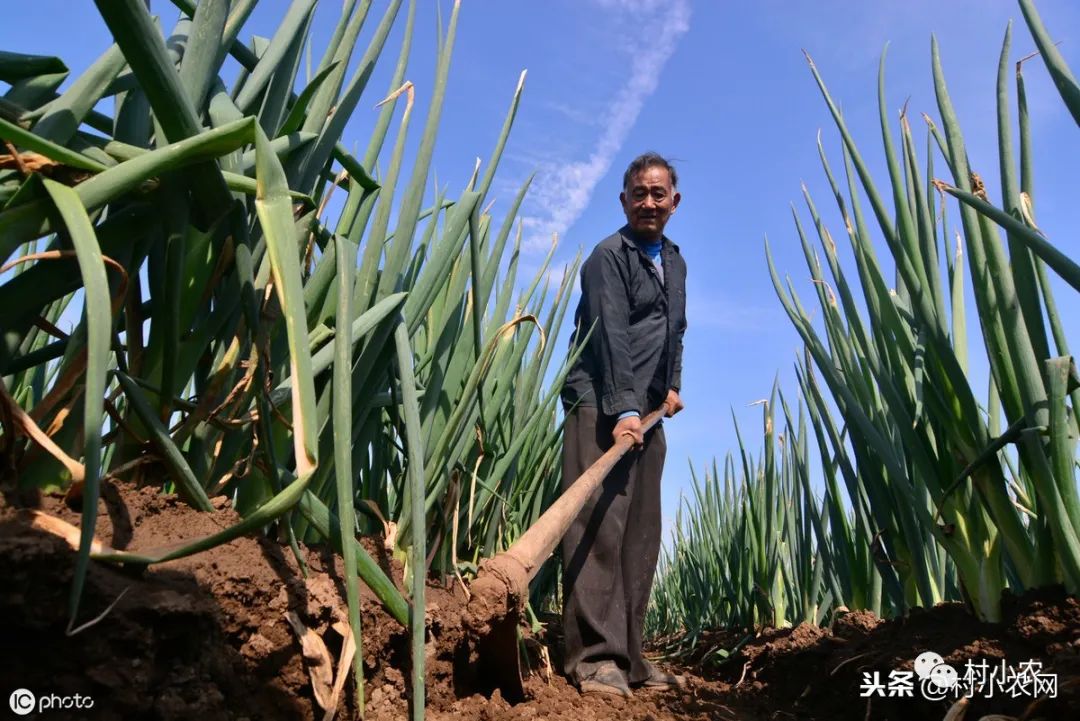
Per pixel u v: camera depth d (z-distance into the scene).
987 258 1.53
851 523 2.68
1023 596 1.50
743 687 2.31
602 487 2.15
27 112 0.89
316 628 0.98
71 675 0.72
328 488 1.23
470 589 1.36
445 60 1.30
